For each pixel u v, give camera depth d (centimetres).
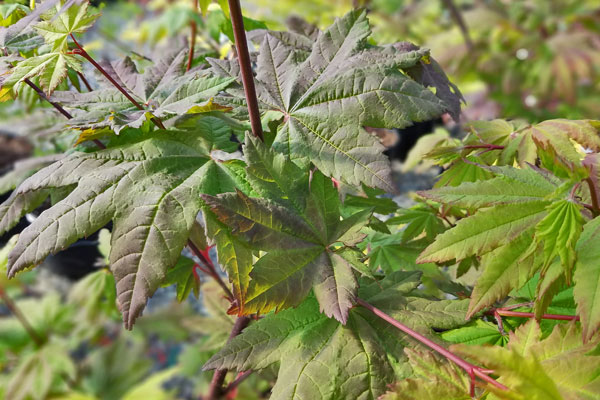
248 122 34
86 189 31
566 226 29
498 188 31
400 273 34
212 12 45
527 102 82
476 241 31
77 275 58
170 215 30
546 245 29
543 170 32
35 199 36
